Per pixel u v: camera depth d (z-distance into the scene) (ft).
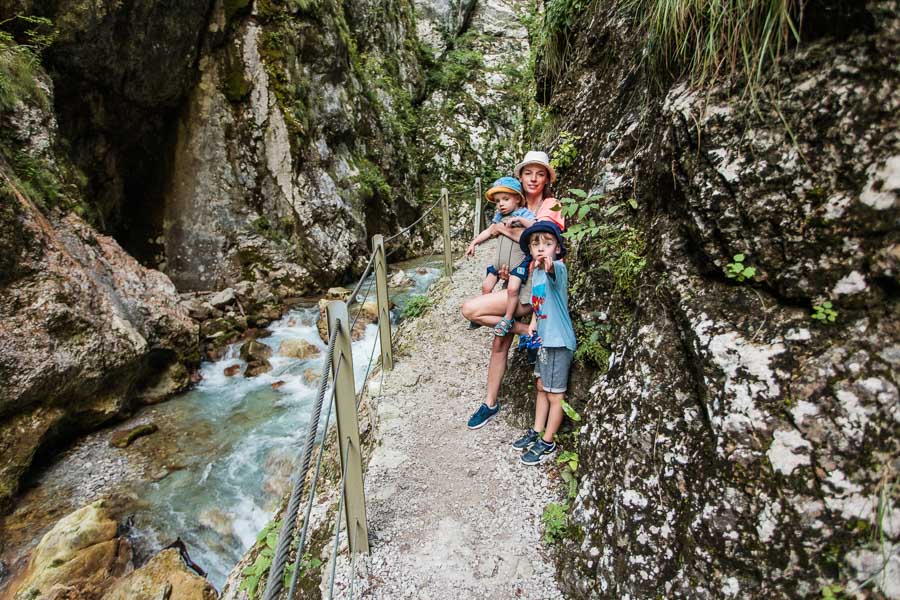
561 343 8.76
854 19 4.65
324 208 32.19
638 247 8.57
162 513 12.87
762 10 5.34
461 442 10.46
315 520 8.87
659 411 6.31
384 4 47.55
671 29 7.86
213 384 20.02
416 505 8.80
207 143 28.58
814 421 4.63
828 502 4.41
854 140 4.66
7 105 17.21
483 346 14.53
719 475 5.22
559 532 7.79
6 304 14.29
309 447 4.58
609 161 10.50
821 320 4.89
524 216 9.78
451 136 53.52
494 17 60.95
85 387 15.42
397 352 14.76
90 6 20.25
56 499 13.24
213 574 11.58
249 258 29.17
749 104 5.55
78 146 23.59
